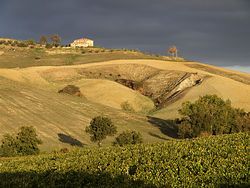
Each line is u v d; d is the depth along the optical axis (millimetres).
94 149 46812
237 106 120625
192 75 157375
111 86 147375
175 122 104875
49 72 170625
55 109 102250
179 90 150125
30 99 105312
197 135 89250
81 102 115062
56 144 78438
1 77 125250
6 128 83375
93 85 148500
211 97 98750
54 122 92375
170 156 33875
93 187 28422
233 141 37531
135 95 144250
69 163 37094
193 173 28219
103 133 78062
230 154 31953
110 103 134750
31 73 159250
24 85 121500
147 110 136375
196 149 35719
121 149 42656
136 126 101562
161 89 156750
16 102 100375
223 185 25547
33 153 68062
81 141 83188
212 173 27328
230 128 92750
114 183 28438
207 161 30109
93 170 32938
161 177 27953
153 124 105438
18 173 36469
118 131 94188
